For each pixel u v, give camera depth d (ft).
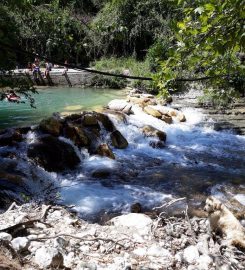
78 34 72.74
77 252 14.76
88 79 69.31
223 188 30.12
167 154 38.52
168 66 14.30
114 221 19.17
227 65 15.79
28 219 18.43
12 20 27.35
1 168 28.81
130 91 60.90
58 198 26.22
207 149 40.45
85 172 32.68
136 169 33.99
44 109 49.49
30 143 33.06
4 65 28.73
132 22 74.84
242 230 18.33
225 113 50.83
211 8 11.32
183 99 55.77
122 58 78.59
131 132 41.42
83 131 36.68
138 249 15.56
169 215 24.88
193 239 16.93
